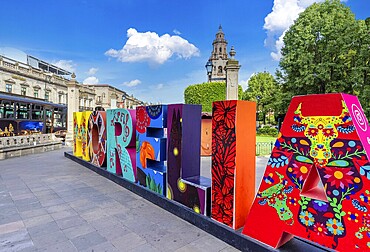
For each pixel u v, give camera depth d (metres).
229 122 2.88
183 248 2.67
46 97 32.97
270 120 32.62
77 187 5.04
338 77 15.77
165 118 3.95
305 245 2.53
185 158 3.62
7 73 26.69
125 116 5.04
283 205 2.42
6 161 8.39
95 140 6.82
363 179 1.92
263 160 8.76
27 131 14.77
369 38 13.84
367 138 2.11
